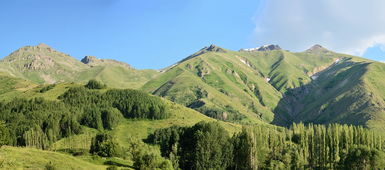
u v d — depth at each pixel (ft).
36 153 382.83
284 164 615.57
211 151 643.04
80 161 412.36
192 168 643.86
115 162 510.99
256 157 629.92
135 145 617.21
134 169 483.10
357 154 577.43
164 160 529.45
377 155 567.59
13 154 356.18
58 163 362.53
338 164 624.59
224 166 645.51
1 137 392.88
